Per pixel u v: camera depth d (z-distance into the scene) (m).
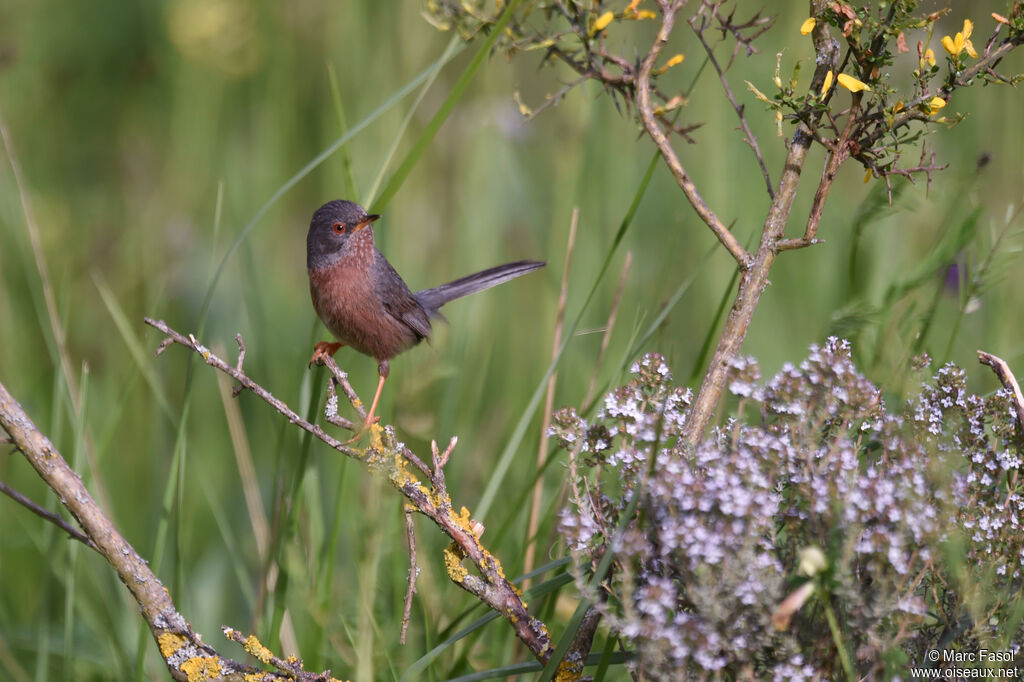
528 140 13.23
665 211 12.23
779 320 10.94
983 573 5.28
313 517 7.68
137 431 10.65
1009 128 11.55
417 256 12.32
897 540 4.71
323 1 14.67
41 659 7.29
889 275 9.83
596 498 5.74
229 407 8.45
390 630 7.32
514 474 9.11
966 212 8.81
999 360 6.14
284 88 14.35
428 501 5.71
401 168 6.45
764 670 5.11
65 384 8.55
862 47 5.69
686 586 4.97
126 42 15.53
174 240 12.80
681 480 5.01
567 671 5.67
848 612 4.89
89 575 8.46
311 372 9.15
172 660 5.63
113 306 8.58
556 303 11.15
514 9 6.20
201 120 14.59
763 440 5.22
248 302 10.51
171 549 9.04
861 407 5.46
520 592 6.00
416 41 13.20
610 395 5.72
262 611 7.46
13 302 11.47
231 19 14.55
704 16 6.25
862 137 5.98
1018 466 5.72
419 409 8.49
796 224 11.62
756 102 12.38
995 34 5.62
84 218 13.78
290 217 13.91
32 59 14.86
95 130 15.23
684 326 11.38
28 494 9.74
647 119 6.18
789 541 5.20
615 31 12.02
